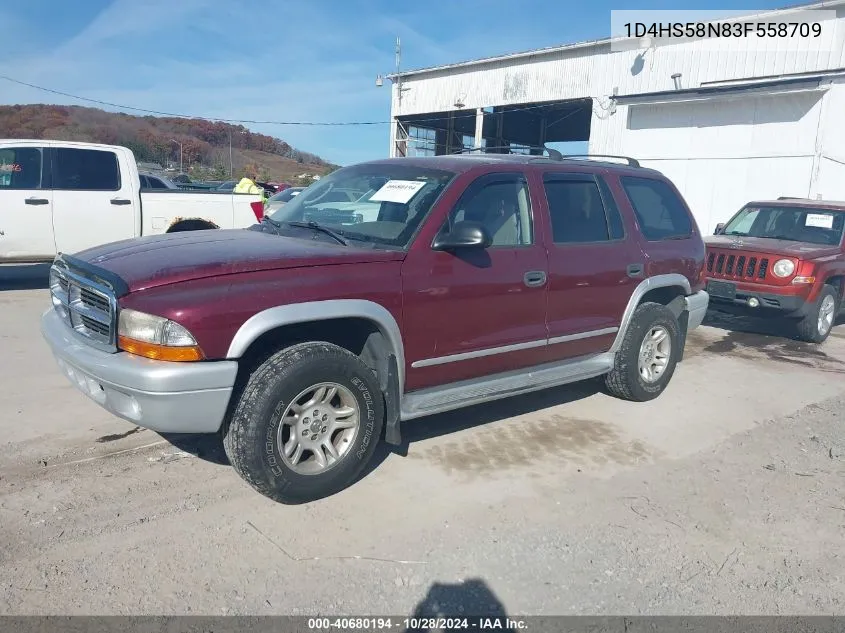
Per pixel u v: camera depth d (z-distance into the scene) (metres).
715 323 9.95
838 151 14.44
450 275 4.24
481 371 4.62
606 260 5.25
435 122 29.38
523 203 4.84
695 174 17.06
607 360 5.55
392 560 3.33
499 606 3.04
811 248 8.62
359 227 4.41
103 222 9.66
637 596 3.15
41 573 3.09
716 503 4.09
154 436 4.68
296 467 3.74
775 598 3.19
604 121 19.64
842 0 14.80
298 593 3.05
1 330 7.41
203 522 3.60
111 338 3.49
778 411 5.87
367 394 3.93
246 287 3.52
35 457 4.28
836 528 3.85
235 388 3.64
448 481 4.20
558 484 4.24
